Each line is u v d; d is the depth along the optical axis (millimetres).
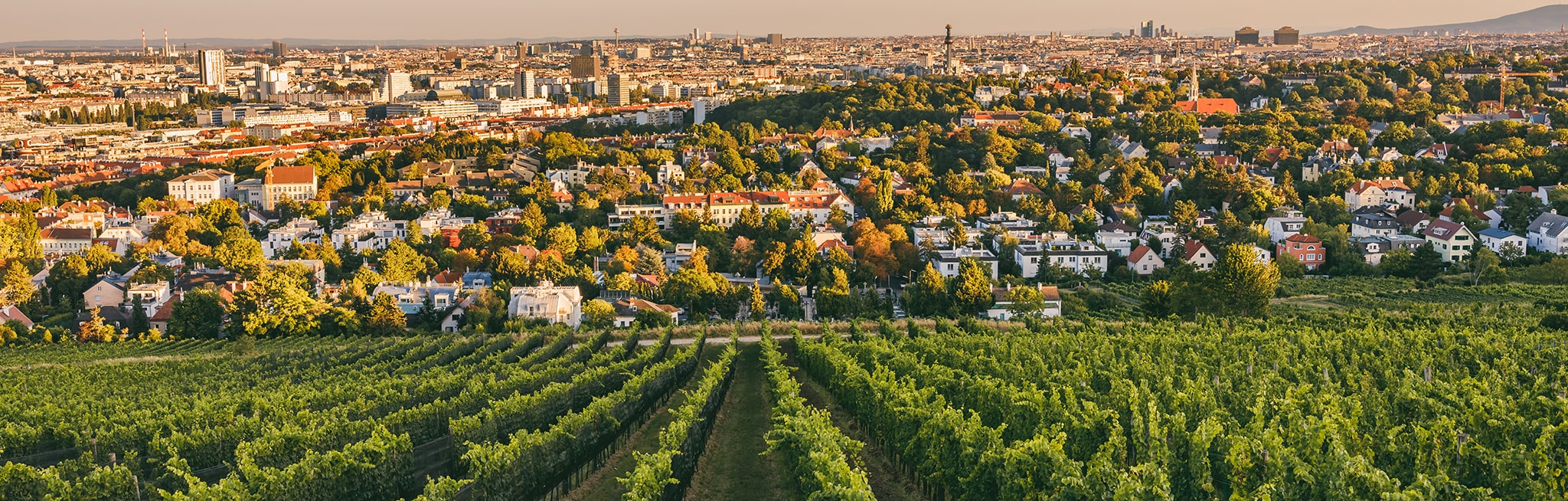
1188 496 107938
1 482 114375
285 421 141875
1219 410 124125
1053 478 103812
